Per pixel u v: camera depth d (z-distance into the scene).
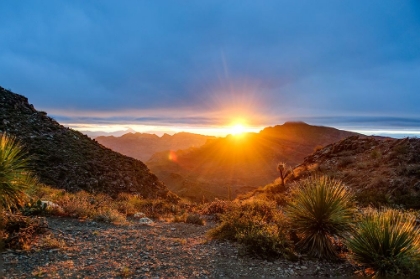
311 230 7.11
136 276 5.34
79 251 6.58
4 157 6.68
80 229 8.68
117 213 11.53
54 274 5.18
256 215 9.66
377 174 17.14
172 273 5.60
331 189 7.52
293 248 7.07
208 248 7.43
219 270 5.89
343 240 7.04
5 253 5.96
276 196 16.55
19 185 6.93
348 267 6.29
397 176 15.82
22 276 5.00
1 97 31.64
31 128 28.53
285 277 5.65
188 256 6.70
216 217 13.16
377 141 24.47
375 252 6.03
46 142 26.64
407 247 6.00
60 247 6.66
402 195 14.05
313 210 7.07
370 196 14.47
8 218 7.05
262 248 6.71
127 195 20.56
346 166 21.28
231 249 7.35
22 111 31.44
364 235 6.39
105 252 6.67
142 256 6.55
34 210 9.73
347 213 7.33
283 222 7.82
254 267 6.12
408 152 18.52
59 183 20.91
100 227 9.37
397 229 6.26
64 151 26.25
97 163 26.73
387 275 5.65
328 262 6.57
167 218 13.28
